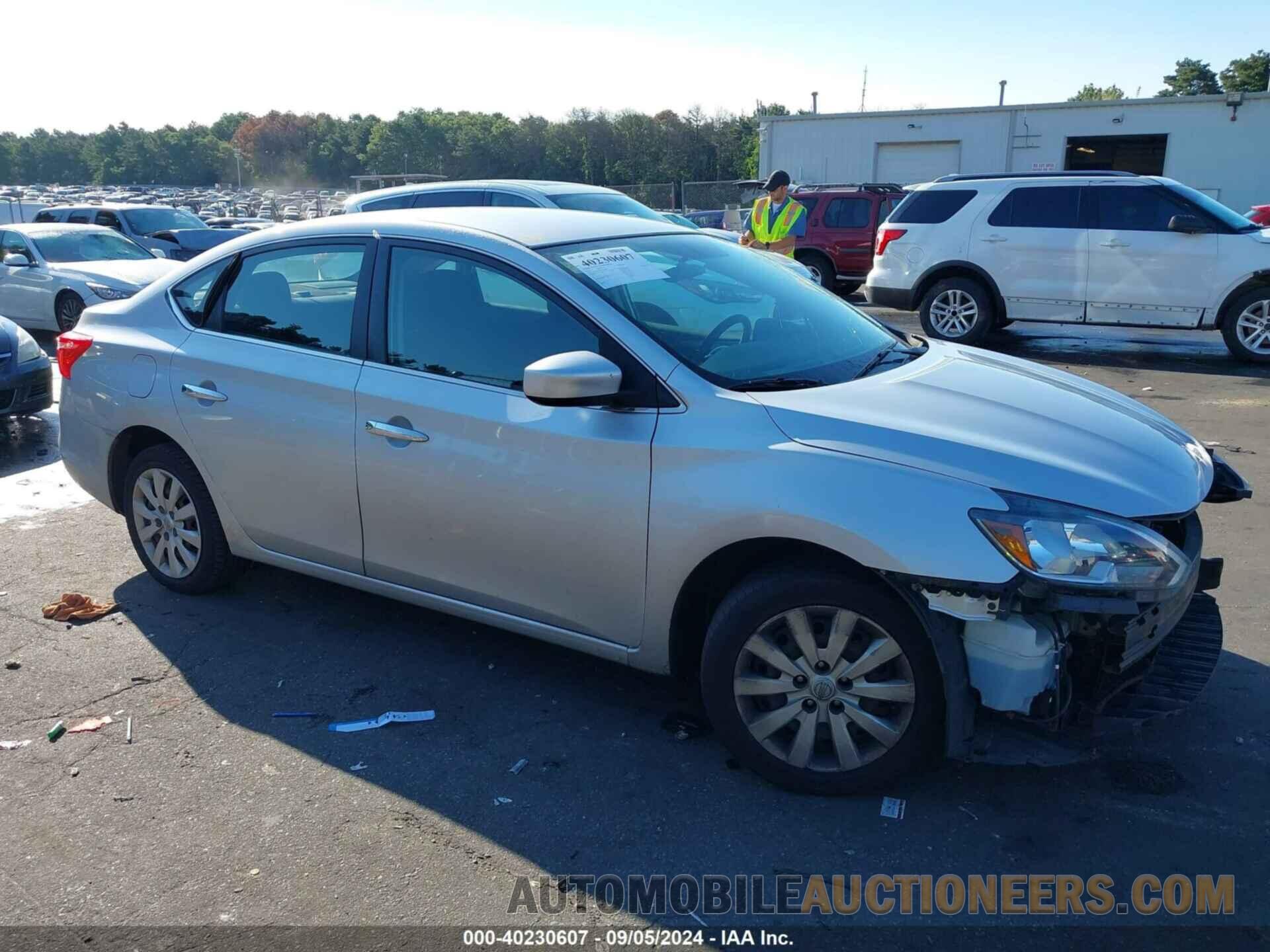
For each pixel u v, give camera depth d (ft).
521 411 11.62
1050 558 9.24
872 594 9.90
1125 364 35.81
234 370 14.02
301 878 9.45
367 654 13.96
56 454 25.26
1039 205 37.78
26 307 43.01
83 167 499.10
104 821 10.32
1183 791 10.62
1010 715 9.59
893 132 103.60
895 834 10.01
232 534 14.80
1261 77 264.72
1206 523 18.76
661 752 11.53
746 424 10.47
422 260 12.78
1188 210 35.73
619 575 11.21
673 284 12.57
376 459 12.67
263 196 295.69
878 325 14.53
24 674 13.42
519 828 10.17
